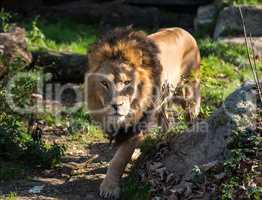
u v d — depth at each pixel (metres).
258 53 20.89
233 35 23.09
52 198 11.14
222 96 16.23
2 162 12.62
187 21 26.94
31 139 13.56
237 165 10.12
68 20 27.34
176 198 10.32
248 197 9.62
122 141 11.38
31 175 12.25
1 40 16.81
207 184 10.27
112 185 11.23
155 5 27.61
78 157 13.34
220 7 24.80
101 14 27.52
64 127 15.12
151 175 11.12
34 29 22.20
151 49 11.52
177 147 11.49
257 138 10.38
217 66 19.44
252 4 24.16
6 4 27.80
